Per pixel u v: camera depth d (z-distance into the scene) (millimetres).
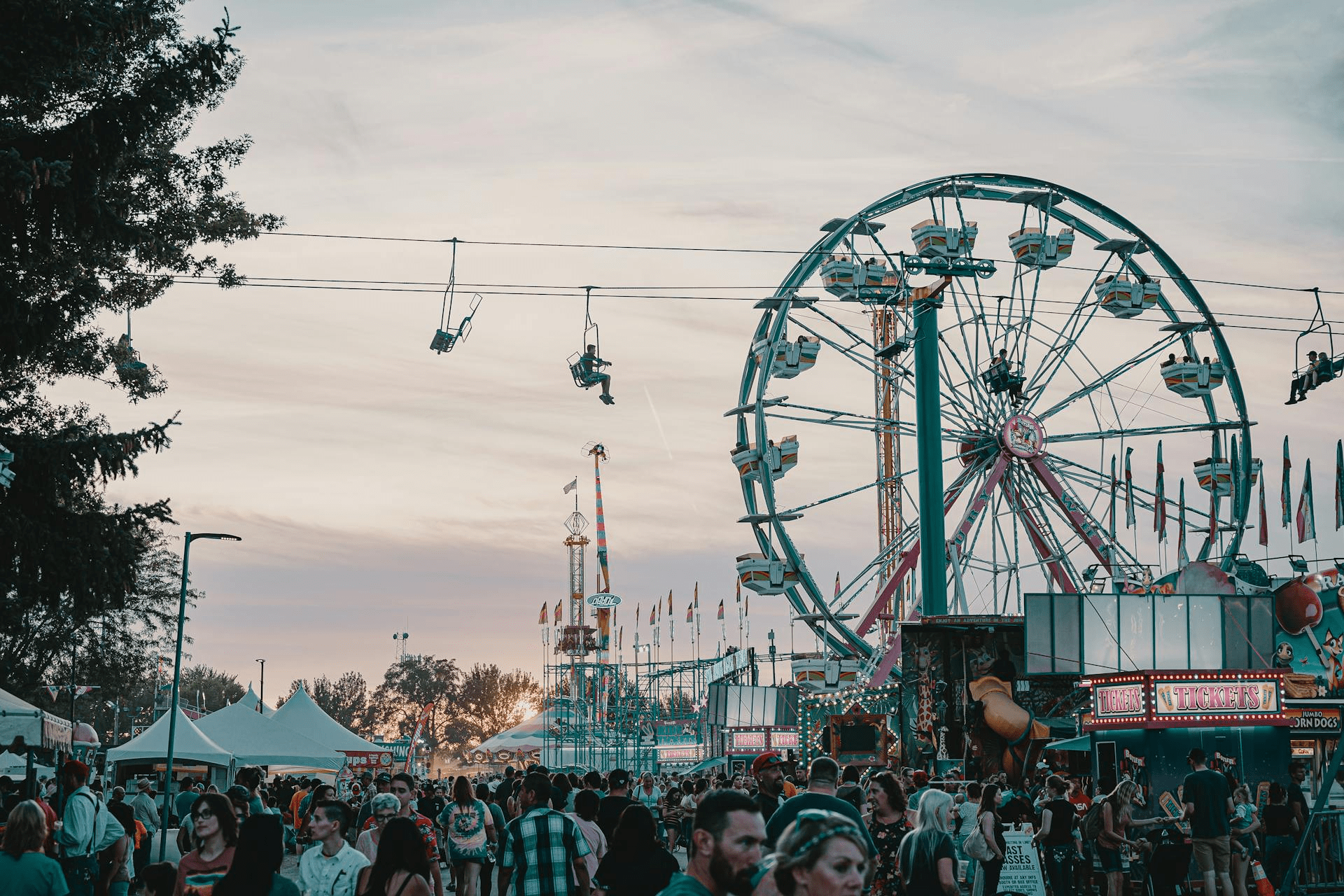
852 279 48250
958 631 45906
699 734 79375
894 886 11383
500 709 199125
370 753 53625
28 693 61438
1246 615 38094
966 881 21828
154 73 27516
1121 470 51219
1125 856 21234
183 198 34219
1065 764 40625
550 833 12055
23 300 26172
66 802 15438
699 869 6285
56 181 22859
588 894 12258
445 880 30016
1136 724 26812
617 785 15719
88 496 32906
